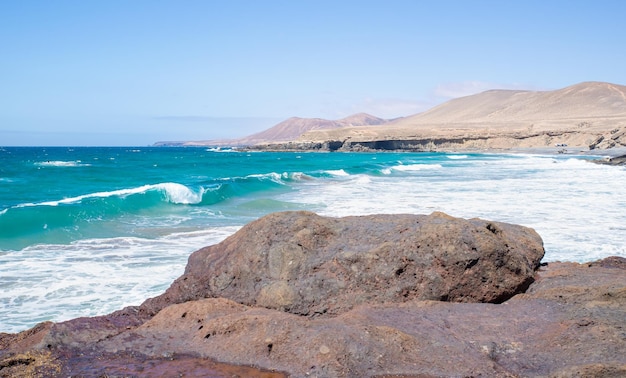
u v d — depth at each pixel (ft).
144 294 27.35
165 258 35.50
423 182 97.91
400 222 21.88
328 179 110.22
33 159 234.17
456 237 19.89
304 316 18.60
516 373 14.21
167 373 14.46
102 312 24.66
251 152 459.32
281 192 81.66
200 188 72.64
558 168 141.90
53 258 35.55
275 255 20.29
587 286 19.17
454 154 321.93
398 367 14.35
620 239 41.14
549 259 34.71
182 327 17.35
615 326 15.38
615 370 13.12
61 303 25.93
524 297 19.35
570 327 15.81
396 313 17.58
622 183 92.27
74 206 51.39
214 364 15.06
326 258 20.18
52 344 16.01
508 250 20.12
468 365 14.42
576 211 56.80
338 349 14.64
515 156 252.62
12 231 43.55
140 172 142.72
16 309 25.03
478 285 19.54
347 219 22.79
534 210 57.47
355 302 18.93
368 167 147.02
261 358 15.03
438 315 17.58
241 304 18.99
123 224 50.24
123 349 16.02
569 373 13.34
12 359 15.11
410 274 19.54
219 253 21.79
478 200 66.85
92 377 14.23
